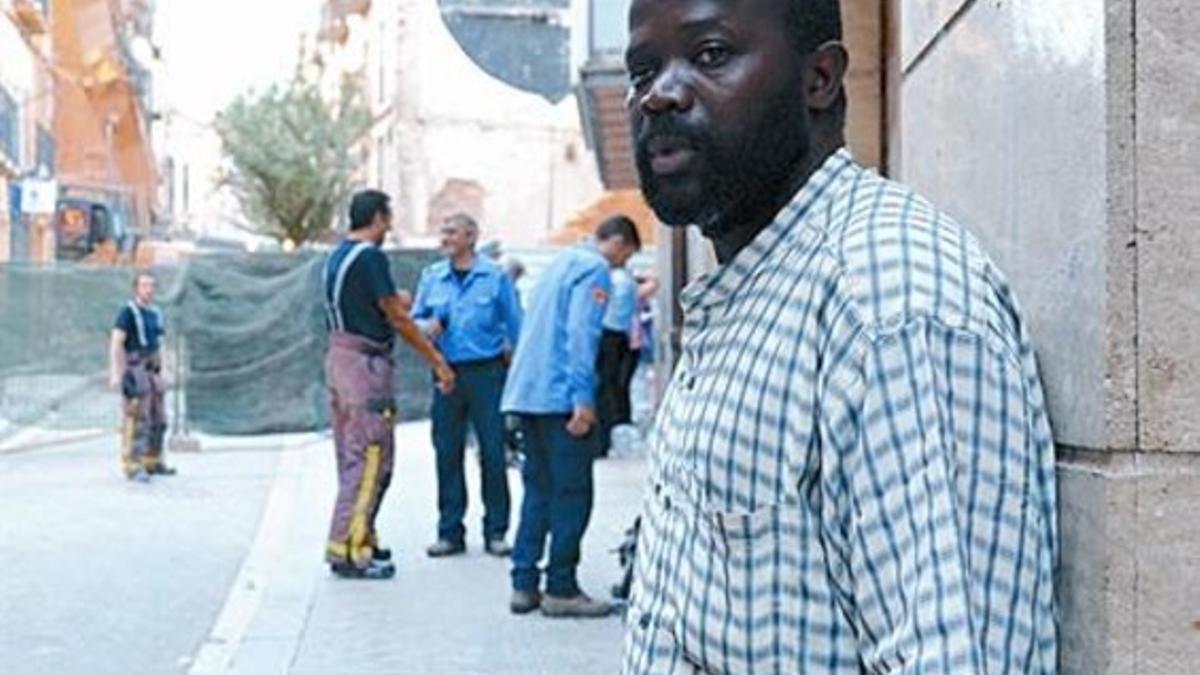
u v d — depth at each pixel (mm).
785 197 1896
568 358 7188
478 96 39125
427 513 11266
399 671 6387
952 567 1601
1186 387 1682
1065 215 1817
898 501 1633
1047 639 1710
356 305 8312
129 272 19031
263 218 34531
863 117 5191
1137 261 1688
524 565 7480
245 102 35031
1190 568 1680
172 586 8711
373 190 8531
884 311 1688
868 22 5145
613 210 20859
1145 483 1683
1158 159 1687
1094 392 1722
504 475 9305
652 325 16672
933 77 2533
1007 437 1672
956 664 1572
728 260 1938
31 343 18594
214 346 18719
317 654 6719
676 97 1865
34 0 24344
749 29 1863
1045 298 1883
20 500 12914
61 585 8766
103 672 6695
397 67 39094
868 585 1660
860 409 1679
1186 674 1677
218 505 12539
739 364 1806
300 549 9680
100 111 28812
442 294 9141
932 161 2535
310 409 19047
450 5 14734
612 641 6852
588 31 11516
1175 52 1687
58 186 26688
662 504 1926
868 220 1782
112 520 11617
